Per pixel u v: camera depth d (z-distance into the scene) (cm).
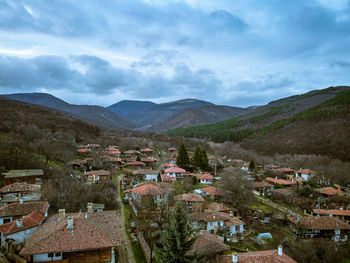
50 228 3300
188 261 2850
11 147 8200
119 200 6481
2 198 4962
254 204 7644
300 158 13250
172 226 2986
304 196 8756
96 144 13738
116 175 9175
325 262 4612
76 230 3189
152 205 5419
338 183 10556
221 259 3419
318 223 5838
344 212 6988
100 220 3816
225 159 14800
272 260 3259
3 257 3003
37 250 2833
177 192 7550
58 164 9062
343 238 5612
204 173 9925
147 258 3672
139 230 4616
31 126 12450
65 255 2984
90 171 8325
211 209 6122
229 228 5275
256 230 5847
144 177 8769
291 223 6178
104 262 3088
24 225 3362
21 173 6372
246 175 9738
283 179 10812
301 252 4591
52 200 5231
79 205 5341
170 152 15050
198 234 4112
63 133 14000
